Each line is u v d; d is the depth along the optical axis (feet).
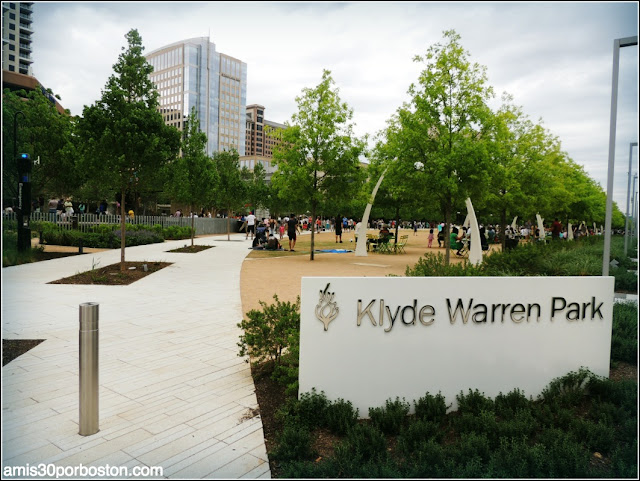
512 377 14.85
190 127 76.48
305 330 13.44
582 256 49.06
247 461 11.32
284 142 61.36
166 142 43.52
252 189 162.91
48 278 39.58
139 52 42.57
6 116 63.67
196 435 12.62
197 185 73.97
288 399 14.02
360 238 70.33
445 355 14.26
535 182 74.54
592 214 136.36
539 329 15.01
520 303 14.78
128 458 11.35
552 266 41.06
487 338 14.56
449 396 14.37
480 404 13.83
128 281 39.63
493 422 12.46
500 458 11.00
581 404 14.78
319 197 60.23
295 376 14.96
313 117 60.49
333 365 13.60
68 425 13.04
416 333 14.03
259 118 620.08
